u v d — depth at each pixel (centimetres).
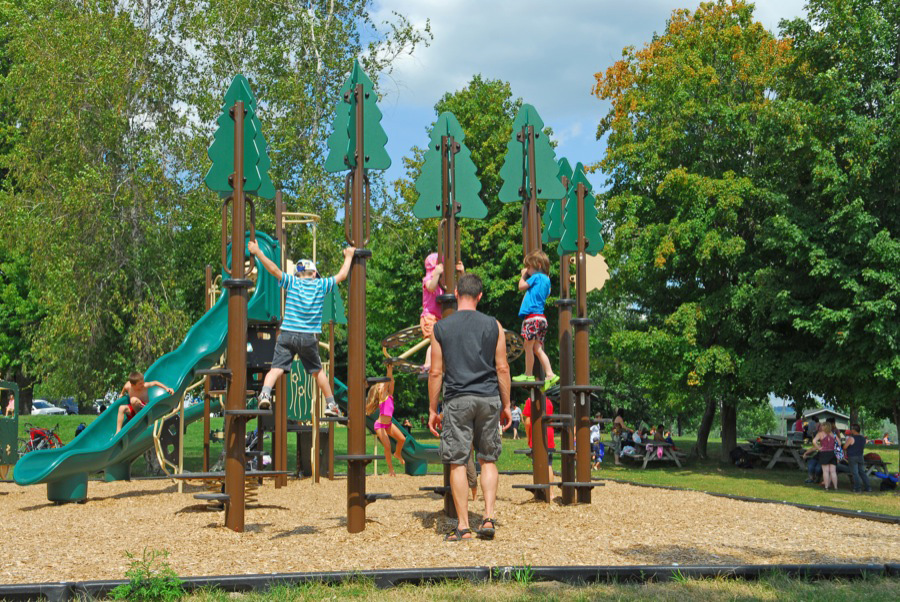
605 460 2927
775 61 2483
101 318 1991
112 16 2011
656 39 2758
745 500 1034
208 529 738
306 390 1461
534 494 923
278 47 2331
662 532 720
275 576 487
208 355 1309
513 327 3381
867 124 1798
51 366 2041
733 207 2262
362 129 747
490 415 657
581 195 927
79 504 1112
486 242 3256
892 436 5981
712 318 2320
